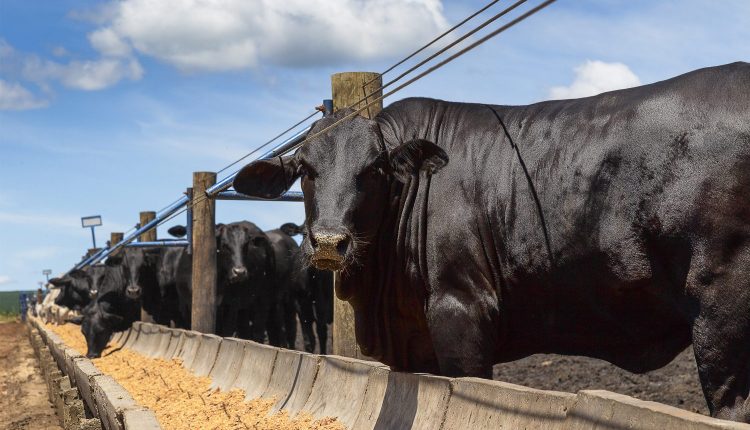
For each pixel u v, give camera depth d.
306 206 7.49
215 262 17.30
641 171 5.98
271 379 10.62
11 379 21.52
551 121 6.71
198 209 17.19
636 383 14.19
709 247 5.61
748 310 5.49
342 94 9.89
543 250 6.61
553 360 17.16
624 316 6.40
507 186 6.84
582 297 6.52
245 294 19.95
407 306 7.55
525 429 5.27
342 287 7.68
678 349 6.46
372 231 7.31
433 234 7.14
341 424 8.02
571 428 4.78
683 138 5.79
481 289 6.98
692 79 5.93
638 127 6.04
